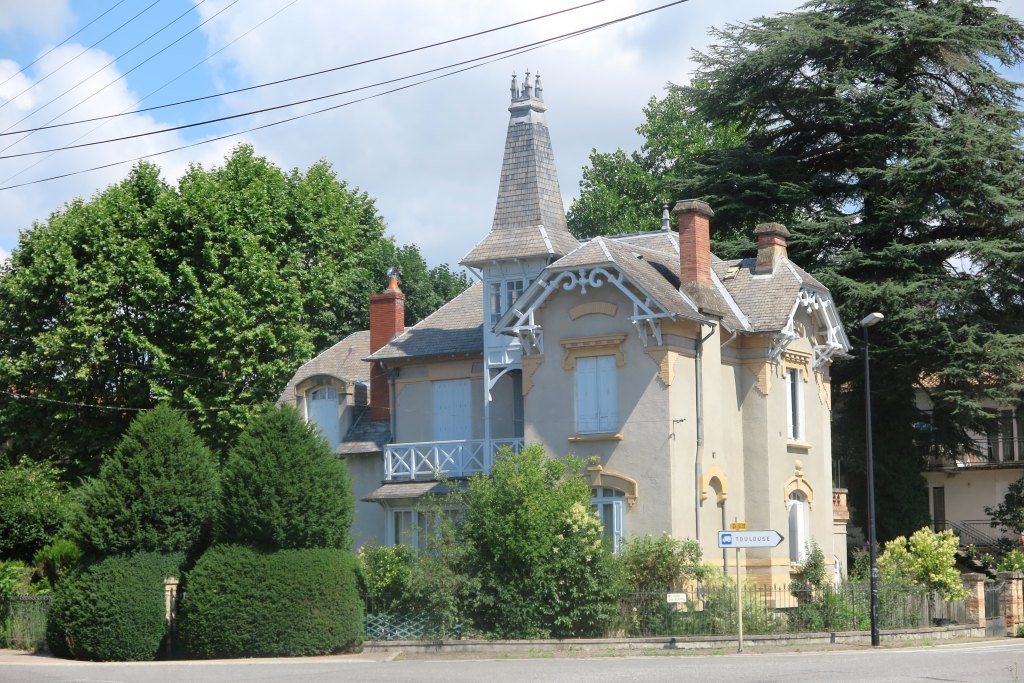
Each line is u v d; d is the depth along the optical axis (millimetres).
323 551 27953
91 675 23062
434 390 39000
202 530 28688
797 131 46500
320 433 29078
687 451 32594
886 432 43156
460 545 28938
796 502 35844
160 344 39156
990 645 30531
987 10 44031
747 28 45844
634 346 32688
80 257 39625
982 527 53719
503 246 36375
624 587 29109
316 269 42000
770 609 30688
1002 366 39594
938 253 42781
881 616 32688
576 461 31094
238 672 23203
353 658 26812
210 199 39188
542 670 22719
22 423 40688
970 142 40812
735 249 43250
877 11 44562
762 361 34906
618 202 61594
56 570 33000
